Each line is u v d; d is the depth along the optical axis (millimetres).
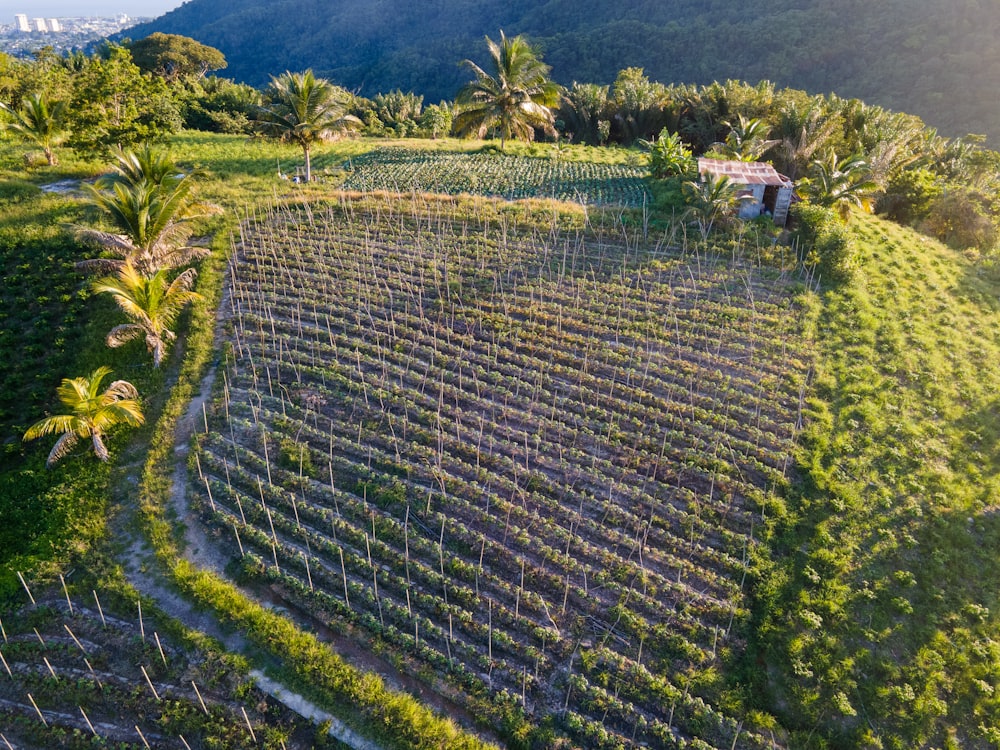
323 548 16984
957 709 14180
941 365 24438
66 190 38750
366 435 20500
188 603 15562
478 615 15617
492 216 34094
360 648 14898
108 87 41312
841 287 28500
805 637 15289
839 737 13648
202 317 26109
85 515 17734
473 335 25234
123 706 13648
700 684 14398
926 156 48625
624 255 30719
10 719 13422
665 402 21828
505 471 19297
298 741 13156
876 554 17266
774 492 18922
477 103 49656
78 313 26672
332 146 52312
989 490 19312
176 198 25625
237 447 19953
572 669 14656
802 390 22375
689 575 16641
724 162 35812
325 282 28594
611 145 58906
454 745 13047
